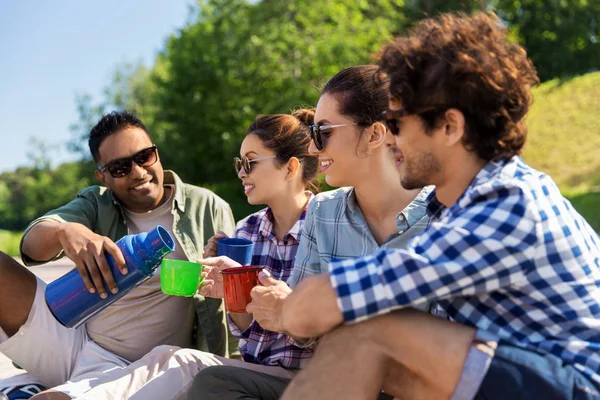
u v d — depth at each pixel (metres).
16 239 18.14
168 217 3.30
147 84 35.09
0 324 2.96
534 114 20.67
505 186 1.82
